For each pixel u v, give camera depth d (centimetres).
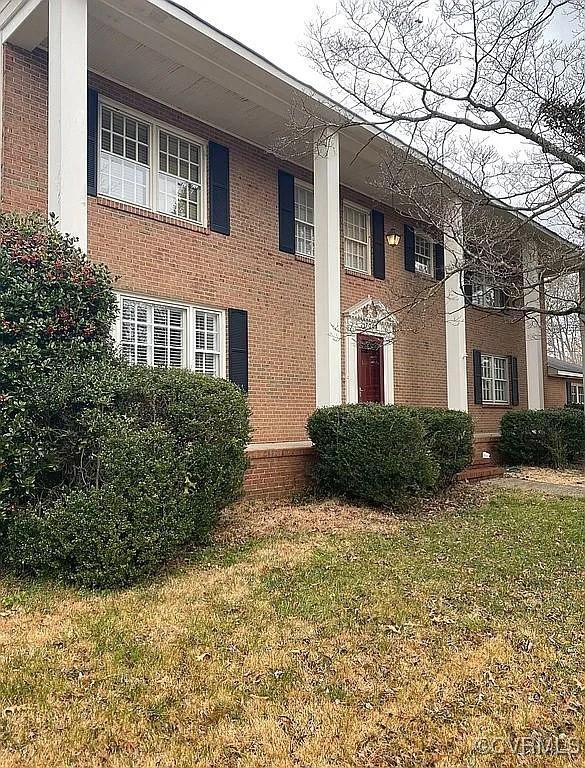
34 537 487
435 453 862
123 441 488
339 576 507
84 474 513
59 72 626
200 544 585
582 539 634
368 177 1162
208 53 765
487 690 326
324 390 912
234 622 409
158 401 531
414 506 784
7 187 739
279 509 748
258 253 1038
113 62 804
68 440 513
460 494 884
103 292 582
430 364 1398
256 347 1023
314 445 840
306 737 284
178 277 909
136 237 859
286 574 511
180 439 532
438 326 1430
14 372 510
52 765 264
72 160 625
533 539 634
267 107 898
